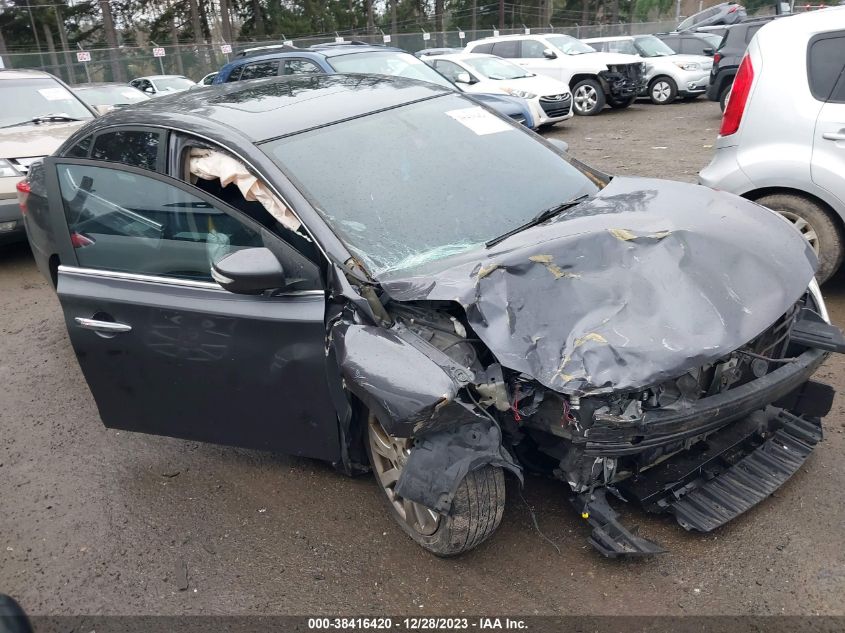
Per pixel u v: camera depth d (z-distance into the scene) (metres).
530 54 16.20
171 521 3.29
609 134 12.65
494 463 2.45
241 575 2.91
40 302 6.36
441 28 49.56
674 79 16.33
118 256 3.29
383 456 2.98
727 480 2.92
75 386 4.71
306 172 3.09
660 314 2.46
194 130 3.25
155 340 3.18
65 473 3.75
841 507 2.94
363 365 2.52
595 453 2.41
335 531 3.12
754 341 2.75
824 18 4.45
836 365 4.10
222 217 3.03
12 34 39.81
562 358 2.37
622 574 2.71
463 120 3.73
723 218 2.96
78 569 3.04
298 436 3.08
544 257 2.68
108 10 35.44
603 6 55.12
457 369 2.41
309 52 8.86
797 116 4.43
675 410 2.43
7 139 7.21
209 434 3.33
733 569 2.68
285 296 2.88
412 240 2.99
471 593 2.70
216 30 43.44
